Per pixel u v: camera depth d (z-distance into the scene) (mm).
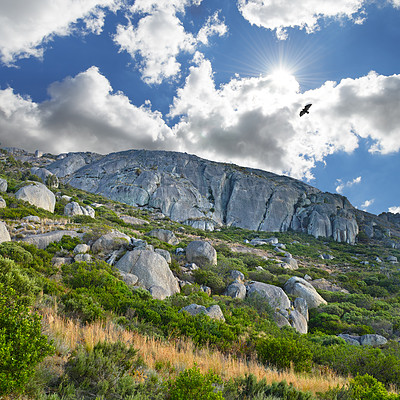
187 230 75562
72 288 15469
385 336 25531
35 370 4430
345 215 125438
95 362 5430
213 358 9539
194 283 26672
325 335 23953
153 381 5688
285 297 29859
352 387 7977
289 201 135625
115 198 118250
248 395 6637
